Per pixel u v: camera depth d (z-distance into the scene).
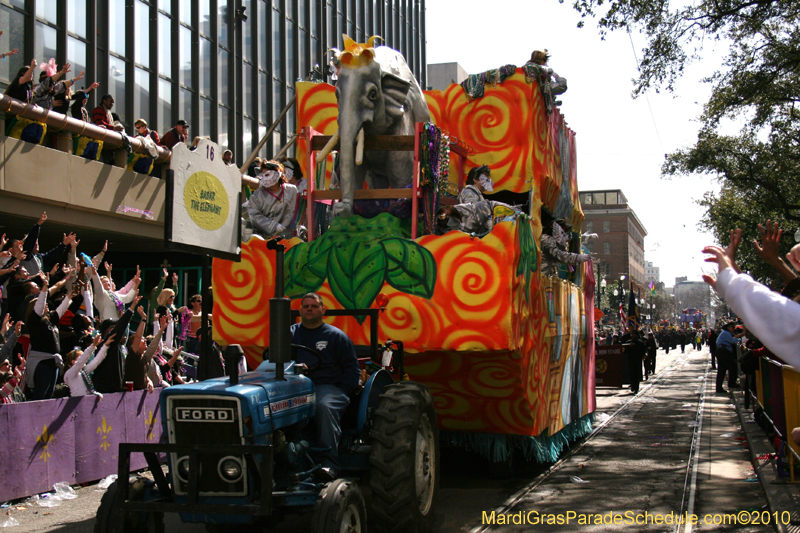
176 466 4.52
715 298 95.69
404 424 5.05
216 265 7.00
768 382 10.03
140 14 18.28
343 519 4.41
